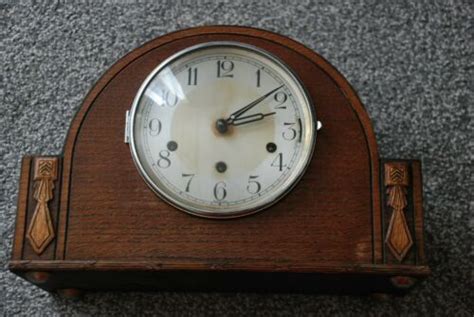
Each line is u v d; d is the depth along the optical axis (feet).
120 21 3.10
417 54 3.07
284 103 2.50
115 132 2.48
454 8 3.14
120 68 2.56
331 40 3.09
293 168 2.43
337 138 2.47
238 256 2.35
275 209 2.40
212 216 2.37
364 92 3.02
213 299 2.77
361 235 2.37
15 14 3.10
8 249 2.82
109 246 2.36
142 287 2.66
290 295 2.77
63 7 3.11
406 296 2.78
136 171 2.43
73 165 2.43
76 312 2.75
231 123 2.48
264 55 2.54
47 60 3.04
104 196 2.41
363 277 2.39
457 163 2.93
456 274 2.80
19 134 2.95
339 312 2.76
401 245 2.34
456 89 3.03
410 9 3.14
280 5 3.13
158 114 2.48
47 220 2.37
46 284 2.59
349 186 2.42
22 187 2.40
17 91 3.00
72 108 2.98
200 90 2.51
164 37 2.60
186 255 2.35
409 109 2.99
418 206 2.38
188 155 2.44
